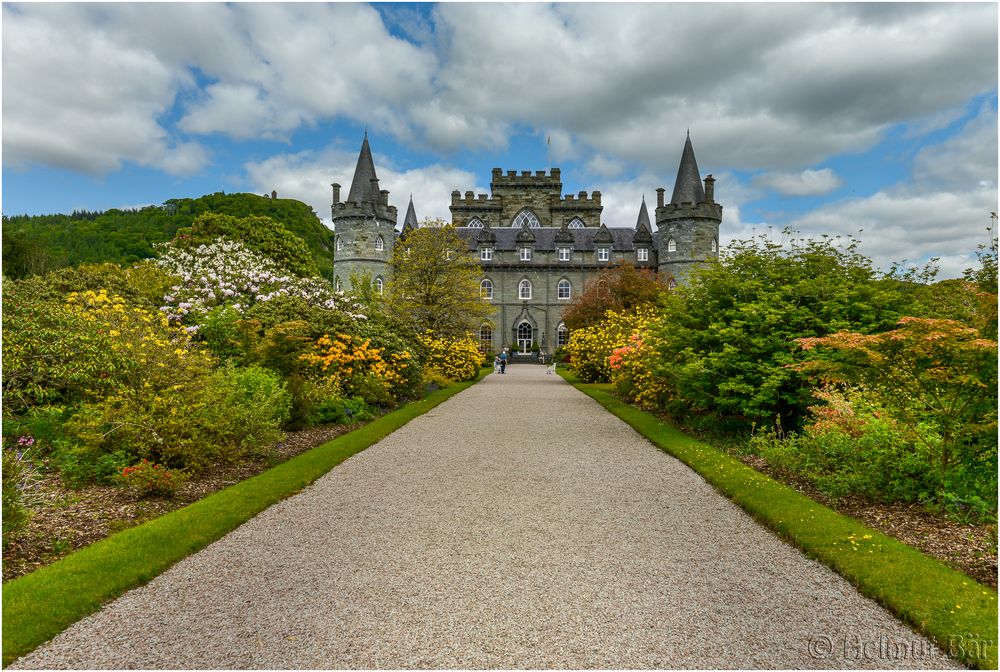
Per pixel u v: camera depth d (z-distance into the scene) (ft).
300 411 41.73
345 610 15.30
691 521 22.82
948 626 14.19
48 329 29.86
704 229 170.81
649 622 14.76
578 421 49.49
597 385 86.84
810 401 35.96
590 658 13.12
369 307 76.69
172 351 33.71
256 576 17.44
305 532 21.35
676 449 35.68
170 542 19.66
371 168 170.19
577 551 19.56
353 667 12.71
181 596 16.12
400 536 20.94
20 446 28.55
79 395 32.04
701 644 13.75
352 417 47.24
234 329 52.54
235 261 82.69
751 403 36.50
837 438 29.58
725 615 15.17
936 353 22.71
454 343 98.07
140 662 12.91
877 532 20.67
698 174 172.86
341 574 17.60
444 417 51.88
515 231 200.54
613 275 134.41
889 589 16.16
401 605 15.60
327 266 257.34
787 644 13.79
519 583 16.99
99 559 18.01
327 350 52.65
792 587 16.88
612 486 28.02
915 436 26.00
